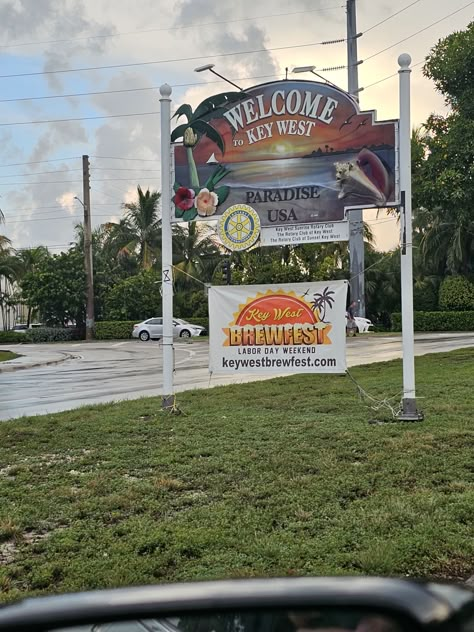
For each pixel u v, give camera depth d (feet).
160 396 45.55
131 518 19.90
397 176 34.83
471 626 5.94
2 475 25.49
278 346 36.29
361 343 100.73
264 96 36.86
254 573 15.58
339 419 33.96
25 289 163.02
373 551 16.38
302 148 36.37
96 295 168.04
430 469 23.99
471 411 34.65
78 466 26.37
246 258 130.41
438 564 16.19
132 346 125.29
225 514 19.90
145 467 25.82
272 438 29.91
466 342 95.14
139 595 6.53
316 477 23.47
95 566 16.35
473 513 19.24
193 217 37.91
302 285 35.99
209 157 37.60
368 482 22.82
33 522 19.81
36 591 15.17
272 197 36.83
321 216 36.17
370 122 35.32
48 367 84.94
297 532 18.38
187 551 17.22
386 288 167.94
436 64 58.75
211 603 6.37
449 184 57.21
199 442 29.60
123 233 197.06
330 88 35.94
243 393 45.60
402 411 33.53
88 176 151.94
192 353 94.79
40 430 33.50
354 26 95.91
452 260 150.20
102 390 54.60
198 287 181.68
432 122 61.26
